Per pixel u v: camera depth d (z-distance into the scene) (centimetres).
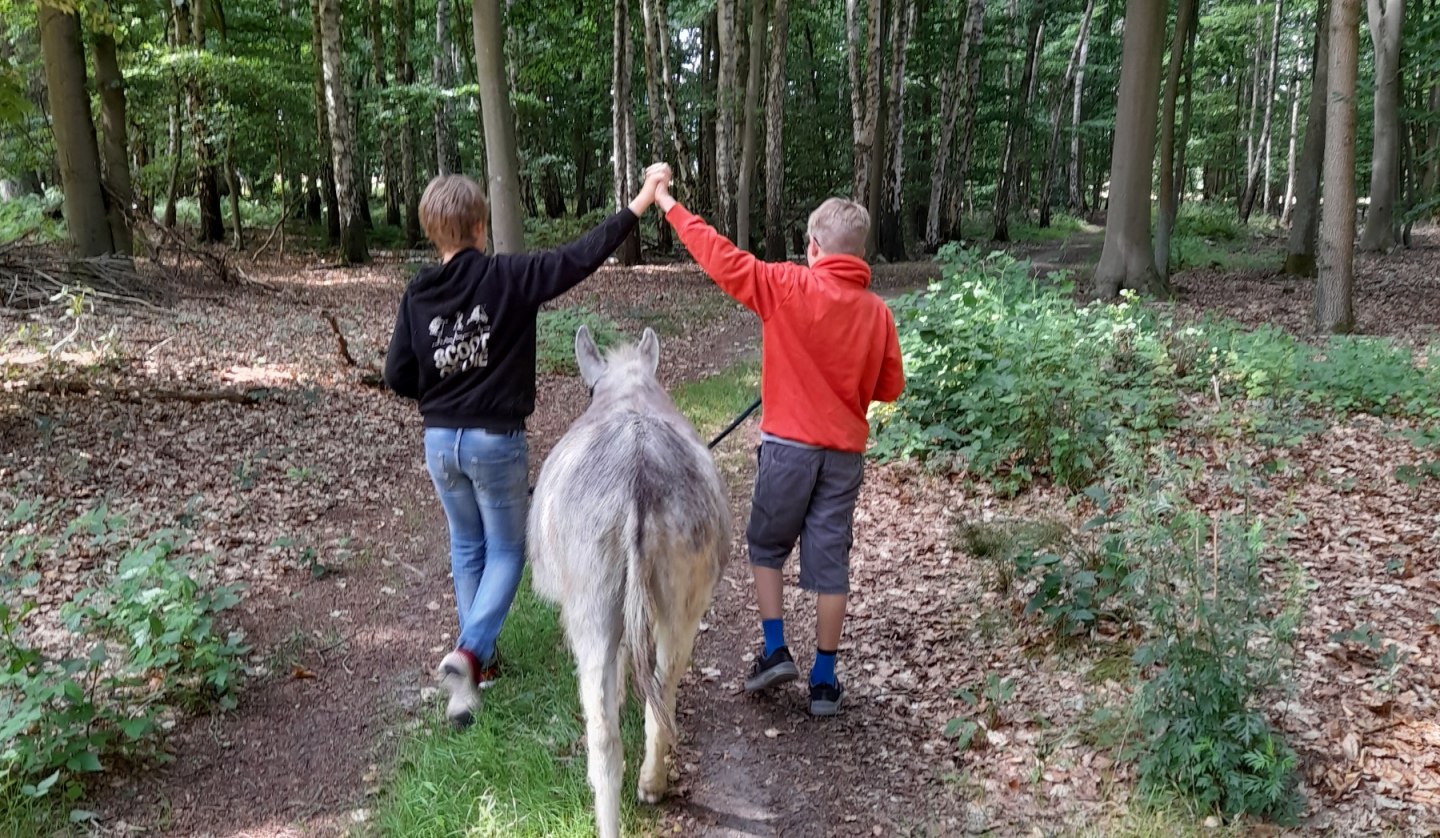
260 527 630
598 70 2803
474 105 2566
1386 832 311
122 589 425
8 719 336
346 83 2372
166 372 1003
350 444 823
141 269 1580
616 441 316
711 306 1670
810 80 2945
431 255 2406
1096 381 775
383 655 475
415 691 440
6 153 1986
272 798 359
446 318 362
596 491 303
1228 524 384
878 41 2030
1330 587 498
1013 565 529
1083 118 4272
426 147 3338
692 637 329
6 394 862
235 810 351
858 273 379
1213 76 4241
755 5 2134
